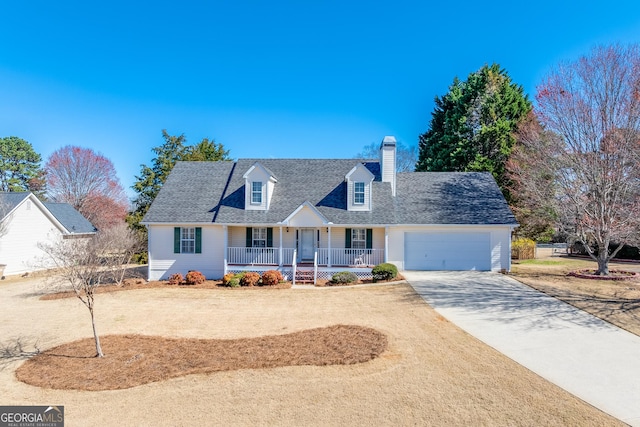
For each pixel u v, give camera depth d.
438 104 40.78
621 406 6.68
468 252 21.28
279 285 18.23
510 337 10.25
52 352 9.72
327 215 20.59
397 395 7.12
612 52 19.12
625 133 18.72
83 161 48.59
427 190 23.58
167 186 23.12
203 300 15.55
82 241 11.53
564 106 20.55
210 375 8.11
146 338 10.66
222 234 20.94
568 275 19.75
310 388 7.45
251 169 21.06
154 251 21.05
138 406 6.91
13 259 24.75
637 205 18.03
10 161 51.16
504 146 30.14
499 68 36.66
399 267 21.31
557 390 7.27
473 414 6.46
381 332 10.67
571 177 20.72
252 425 6.23
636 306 13.30
